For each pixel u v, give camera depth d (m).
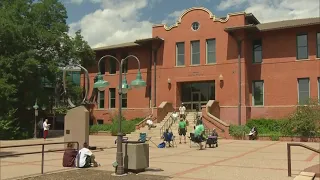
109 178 11.41
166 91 37.16
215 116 33.12
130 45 40.50
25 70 33.62
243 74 33.34
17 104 36.59
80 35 39.56
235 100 33.50
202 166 13.99
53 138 33.72
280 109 32.94
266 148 21.80
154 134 30.89
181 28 36.97
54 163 15.46
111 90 42.06
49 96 38.22
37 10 37.09
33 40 35.75
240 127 30.17
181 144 24.58
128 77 40.94
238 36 33.56
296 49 32.88
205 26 35.75
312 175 11.20
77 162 14.06
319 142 26.64
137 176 11.72
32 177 11.82
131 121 36.25
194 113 33.81
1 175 12.33
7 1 36.53
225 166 13.98
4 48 34.25
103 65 42.94
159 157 17.22
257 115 33.81
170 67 37.16
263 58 34.19
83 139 18.27
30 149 22.75
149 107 39.16
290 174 11.59
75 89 39.75
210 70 35.09
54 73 37.47
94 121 42.22
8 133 33.31
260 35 34.44
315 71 31.83
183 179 11.11
